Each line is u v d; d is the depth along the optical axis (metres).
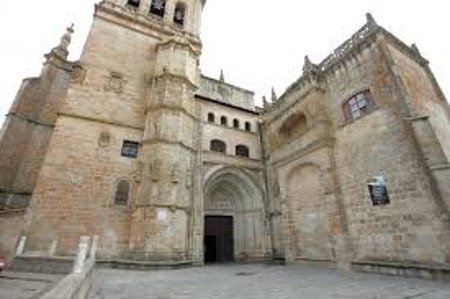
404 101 15.38
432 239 12.92
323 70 22.31
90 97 22.17
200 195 22.81
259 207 25.89
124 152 21.83
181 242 19.61
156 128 21.69
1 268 12.50
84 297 7.31
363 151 17.56
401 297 8.74
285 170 24.45
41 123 25.52
